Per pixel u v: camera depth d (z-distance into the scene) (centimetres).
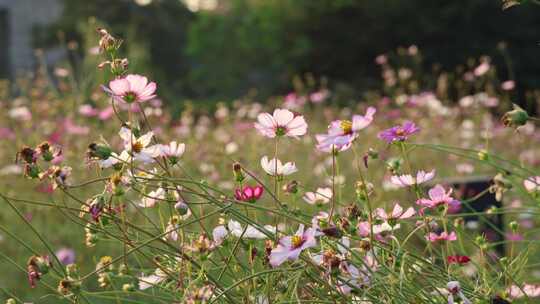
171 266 246
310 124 980
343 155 680
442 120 973
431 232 268
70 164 562
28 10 2903
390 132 250
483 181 438
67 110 830
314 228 205
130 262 374
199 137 826
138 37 2994
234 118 1063
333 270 207
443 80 1105
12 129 777
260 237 230
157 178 225
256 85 3138
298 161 696
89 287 451
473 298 233
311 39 2750
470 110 1050
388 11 2577
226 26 3183
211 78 3184
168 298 240
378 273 228
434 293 225
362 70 2689
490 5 2472
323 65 2730
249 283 229
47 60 2772
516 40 2511
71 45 1011
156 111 639
